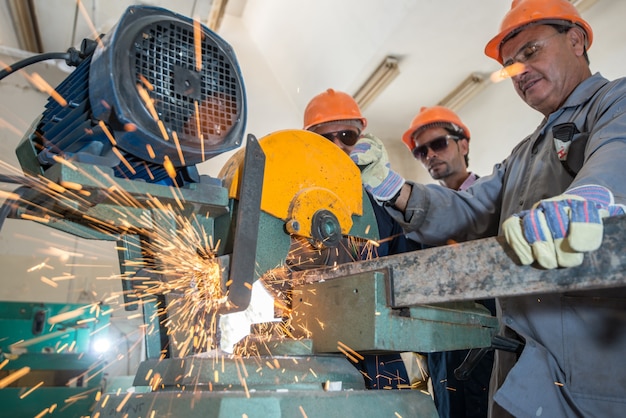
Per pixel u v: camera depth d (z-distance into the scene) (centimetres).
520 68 154
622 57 290
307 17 442
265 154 101
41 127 94
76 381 264
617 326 112
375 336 88
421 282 88
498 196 167
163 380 87
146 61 80
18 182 83
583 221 70
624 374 108
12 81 405
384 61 409
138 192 82
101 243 422
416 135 301
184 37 85
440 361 210
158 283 96
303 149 110
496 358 146
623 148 98
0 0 362
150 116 78
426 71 417
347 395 81
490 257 81
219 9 463
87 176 77
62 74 427
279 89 530
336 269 106
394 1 360
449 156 282
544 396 113
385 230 184
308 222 104
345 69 443
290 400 74
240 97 90
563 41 150
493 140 400
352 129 219
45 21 413
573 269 73
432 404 92
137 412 81
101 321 293
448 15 360
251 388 81
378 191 144
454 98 433
